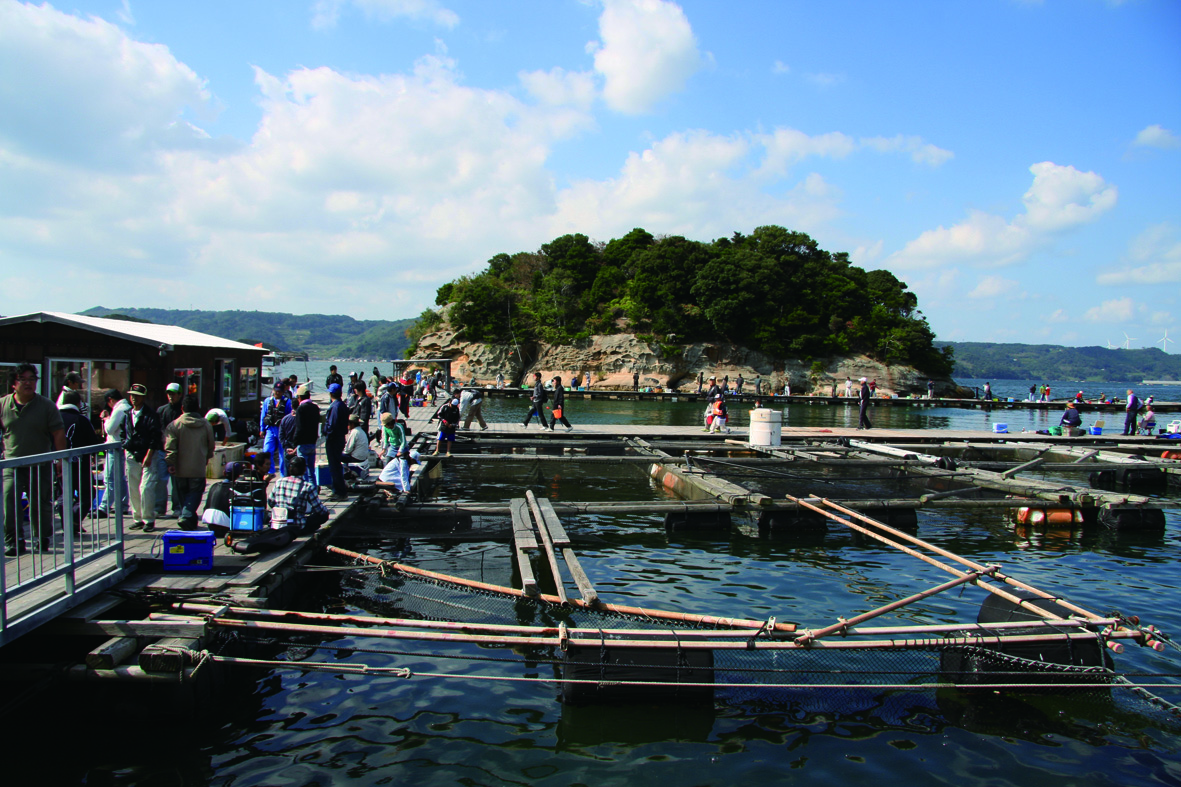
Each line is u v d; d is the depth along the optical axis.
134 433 9.17
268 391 26.03
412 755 5.90
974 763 5.91
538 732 6.29
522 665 7.62
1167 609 9.82
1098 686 6.89
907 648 7.00
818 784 5.57
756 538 13.55
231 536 8.95
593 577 10.81
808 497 14.24
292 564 8.98
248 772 5.62
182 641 6.65
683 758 5.91
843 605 9.68
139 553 8.15
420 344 85.44
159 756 5.85
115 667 6.32
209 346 17.66
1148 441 28.08
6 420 7.75
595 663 6.63
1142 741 6.32
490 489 17.88
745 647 6.93
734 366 76.56
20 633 5.92
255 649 7.70
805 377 76.19
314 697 6.88
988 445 24.66
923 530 14.59
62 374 14.57
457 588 9.31
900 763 5.89
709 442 23.86
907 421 42.75
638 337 77.00
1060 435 29.73
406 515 12.80
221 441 12.62
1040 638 7.12
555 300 83.94
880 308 82.00
